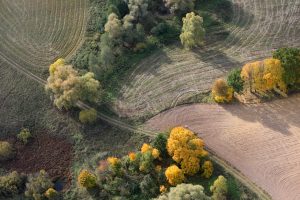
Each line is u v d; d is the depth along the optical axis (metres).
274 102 105.38
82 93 109.81
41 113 114.50
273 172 95.62
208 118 105.88
